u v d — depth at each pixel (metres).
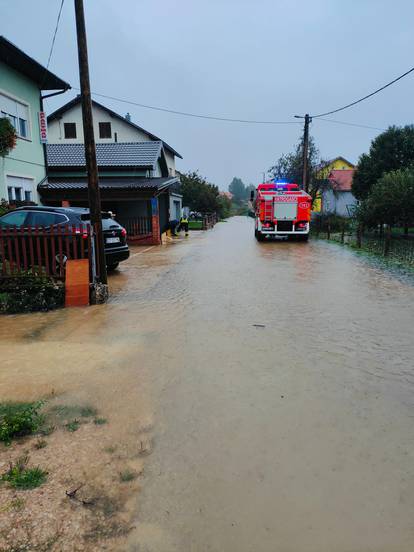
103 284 8.11
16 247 7.67
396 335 5.82
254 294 8.52
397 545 2.27
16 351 5.14
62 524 2.36
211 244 20.39
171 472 2.83
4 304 7.20
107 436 3.25
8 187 14.78
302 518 2.45
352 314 6.93
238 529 2.36
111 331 5.99
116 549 2.21
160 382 4.24
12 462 2.90
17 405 3.70
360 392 4.05
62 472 2.80
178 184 34.31
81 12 7.64
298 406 3.76
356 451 3.09
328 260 13.78
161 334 5.84
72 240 7.85
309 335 5.82
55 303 7.59
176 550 2.22
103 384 4.18
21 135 15.72
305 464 2.93
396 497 2.61
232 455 3.03
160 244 20.64
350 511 2.50
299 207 20.53
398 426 3.44
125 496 2.60
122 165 22.83
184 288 9.22
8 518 2.40
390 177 19.33
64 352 5.11
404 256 14.38
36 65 14.71
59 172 22.86
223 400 3.87
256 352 5.13
